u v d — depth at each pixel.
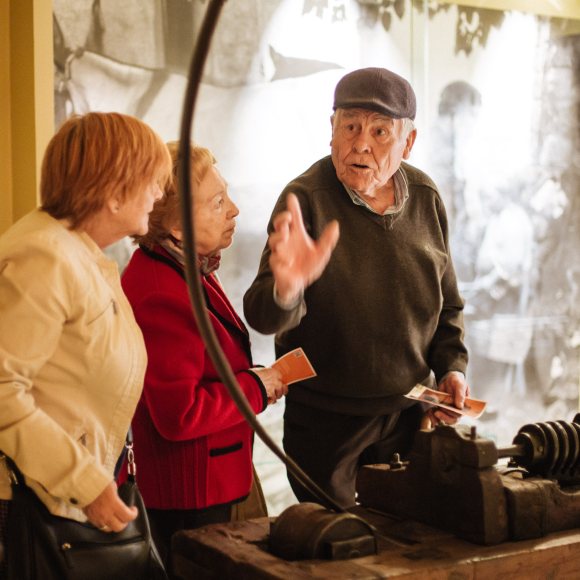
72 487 1.57
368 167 2.29
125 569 1.74
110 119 1.71
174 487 2.14
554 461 1.74
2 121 3.64
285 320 2.03
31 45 3.56
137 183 1.71
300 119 4.25
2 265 1.59
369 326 2.34
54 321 1.58
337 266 2.32
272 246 1.78
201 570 1.63
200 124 4.02
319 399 2.41
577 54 4.90
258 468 4.23
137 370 1.75
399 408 2.44
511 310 4.85
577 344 5.06
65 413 1.65
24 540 1.63
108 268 1.75
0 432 1.56
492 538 1.60
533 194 4.86
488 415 4.82
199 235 2.18
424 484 1.73
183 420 2.03
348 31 4.31
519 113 4.77
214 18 1.13
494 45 4.67
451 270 2.56
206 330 1.29
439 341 2.56
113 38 3.78
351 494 2.50
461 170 4.64
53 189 1.70
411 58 4.47
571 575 1.62
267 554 1.56
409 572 1.46
